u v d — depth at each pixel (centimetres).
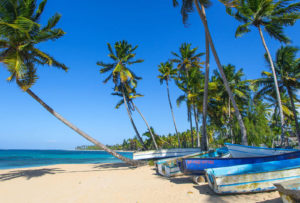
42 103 1247
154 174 1153
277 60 1986
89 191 812
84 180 1068
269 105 2772
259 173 618
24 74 1139
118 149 14350
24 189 898
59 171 1456
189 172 827
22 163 2594
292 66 1927
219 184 609
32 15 1191
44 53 1266
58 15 1180
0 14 1048
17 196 784
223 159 779
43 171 1454
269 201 523
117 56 2284
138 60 2306
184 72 2491
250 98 2398
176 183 832
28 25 1025
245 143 1216
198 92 2258
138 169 1422
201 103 2339
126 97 2488
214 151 1233
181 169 881
